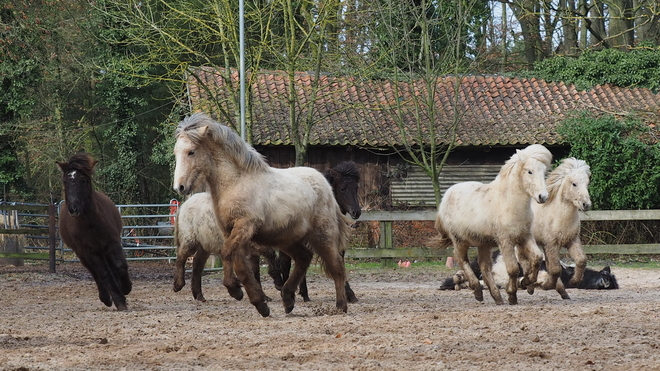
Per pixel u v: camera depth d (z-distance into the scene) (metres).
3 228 22.00
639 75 27.48
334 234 9.66
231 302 11.98
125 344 7.20
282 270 12.03
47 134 32.94
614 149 22.62
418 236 21.89
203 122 8.78
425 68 23.55
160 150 33.06
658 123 23.66
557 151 24.36
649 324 7.88
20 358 6.45
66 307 11.38
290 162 24.09
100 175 35.16
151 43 20.97
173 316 9.67
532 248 10.52
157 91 34.91
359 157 24.38
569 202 11.52
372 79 26.78
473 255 19.88
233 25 20.47
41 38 29.84
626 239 21.73
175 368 5.95
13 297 13.42
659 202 22.72
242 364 6.07
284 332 7.85
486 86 27.59
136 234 30.94
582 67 28.05
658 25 33.72
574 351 6.38
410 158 24.48
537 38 36.47
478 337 7.21
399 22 23.44
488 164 24.91
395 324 8.21
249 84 20.91
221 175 8.77
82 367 6.02
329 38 21.61
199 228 11.98
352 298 11.59
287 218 9.04
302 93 26.22
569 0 36.06
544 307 9.92
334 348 6.75
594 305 10.15
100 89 33.22
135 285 16.47
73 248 11.11
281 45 22.72
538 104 26.33
